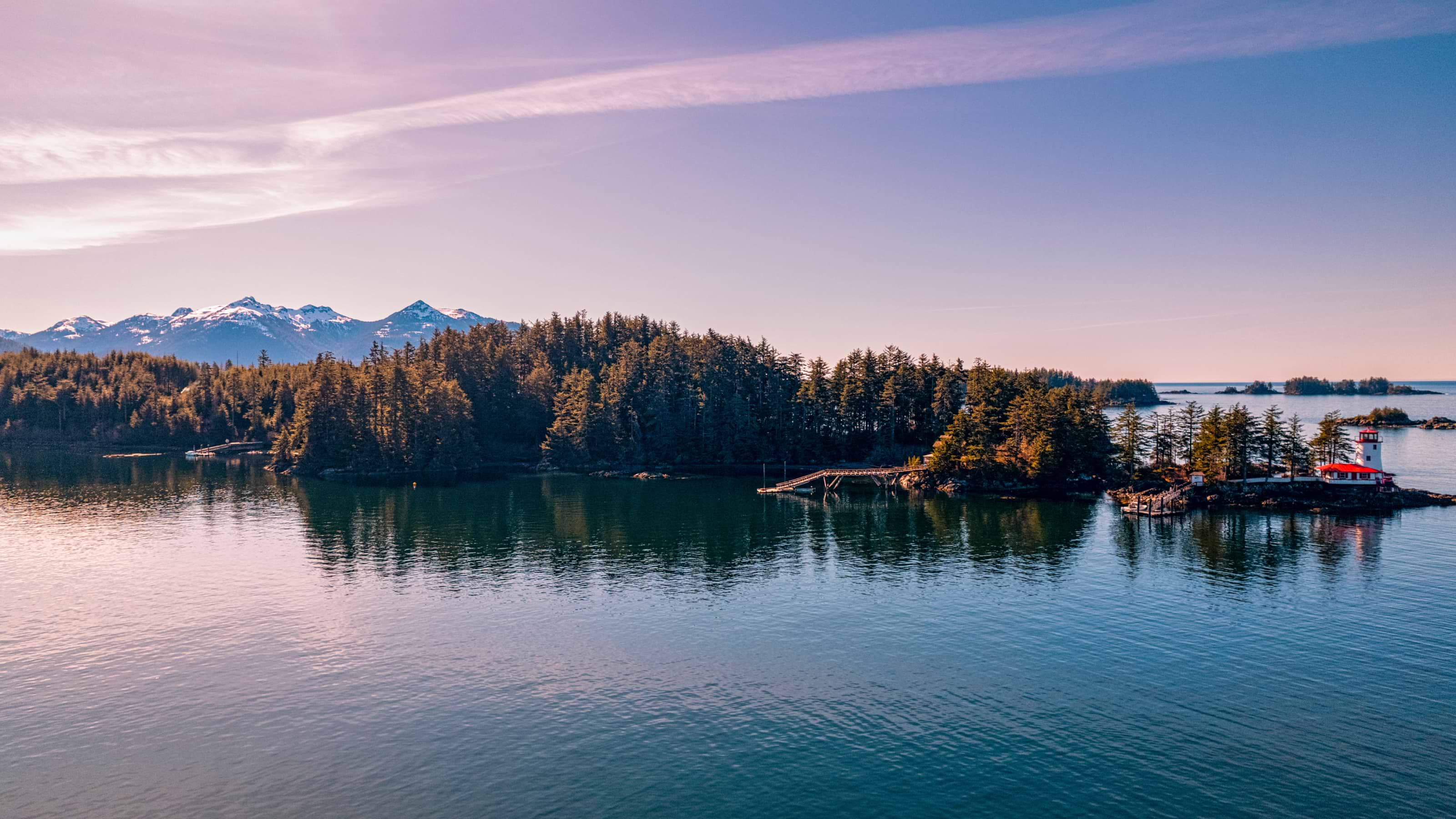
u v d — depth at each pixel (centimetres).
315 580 8838
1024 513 13412
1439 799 4353
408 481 17375
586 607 7844
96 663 6350
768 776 4634
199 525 12031
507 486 16662
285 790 4519
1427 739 4994
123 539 10925
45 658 6438
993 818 4191
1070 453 16050
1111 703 5559
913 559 9925
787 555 10194
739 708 5538
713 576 9106
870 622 7375
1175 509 13050
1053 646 6688
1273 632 6950
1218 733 5103
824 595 8269
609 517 13012
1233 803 4322
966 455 16212
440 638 6938
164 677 6072
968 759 4803
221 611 7688
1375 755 4819
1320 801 4334
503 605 7925
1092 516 13062
